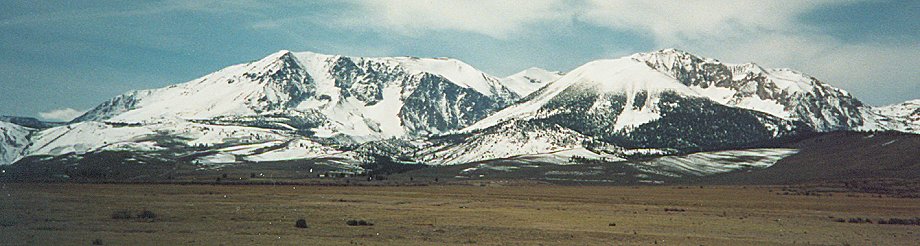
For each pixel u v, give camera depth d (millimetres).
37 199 155875
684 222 119875
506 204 173500
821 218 135750
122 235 82125
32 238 77375
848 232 106750
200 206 141125
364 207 149625
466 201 187500
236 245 76000
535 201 193750
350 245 78688
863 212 158125
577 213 139875
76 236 79938
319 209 139125
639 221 120875
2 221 95812
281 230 92688
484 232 96250
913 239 99000
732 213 146750
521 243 84750
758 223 120438
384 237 87562
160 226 93500
